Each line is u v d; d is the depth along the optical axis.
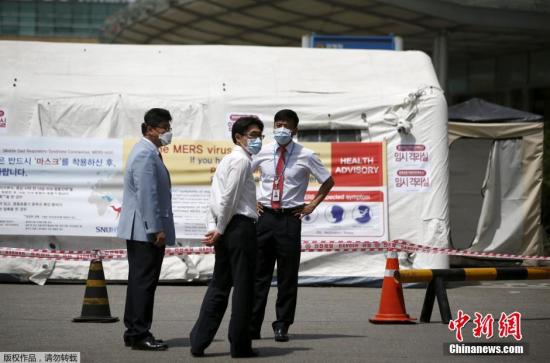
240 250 15.05
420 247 23.73
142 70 27.72
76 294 23.89
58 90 26.83
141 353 15.45
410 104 26.94
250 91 27.14
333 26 47.31
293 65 28.22
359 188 26.56
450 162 33.75
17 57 27.66
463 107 34.41
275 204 16.97
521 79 53.91
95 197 26.30
